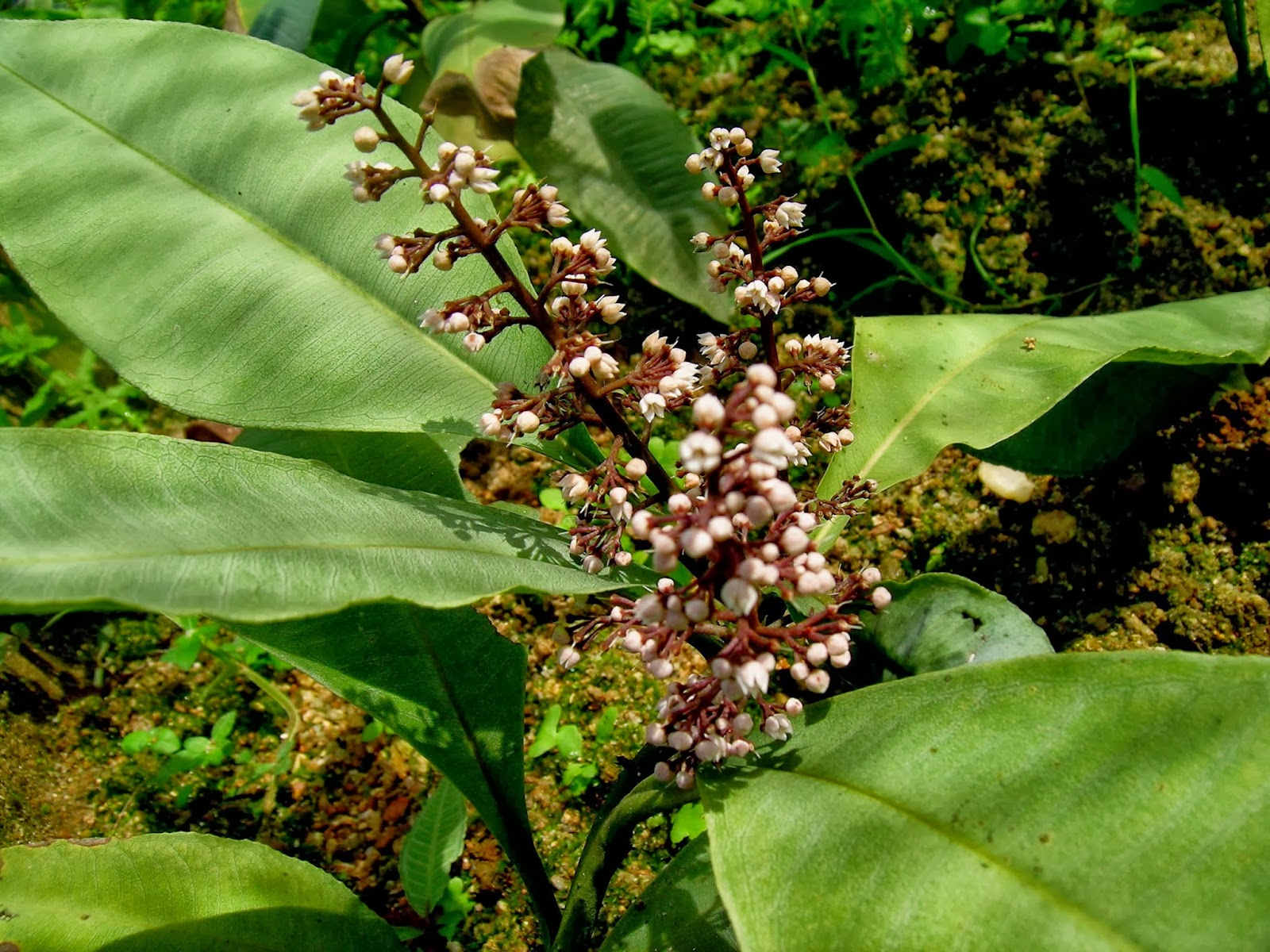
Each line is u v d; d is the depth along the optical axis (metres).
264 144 0.29
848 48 0.52
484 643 0.31
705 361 0.46
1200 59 0.47
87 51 0.30
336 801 0.40
